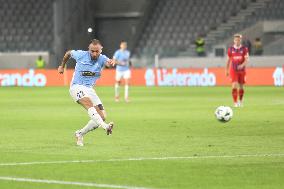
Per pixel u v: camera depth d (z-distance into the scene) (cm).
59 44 15025
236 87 7731
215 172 3105
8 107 7925
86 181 2870
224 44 14338
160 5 15912
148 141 4394
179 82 13488
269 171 3125
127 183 2820
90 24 15875
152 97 9838
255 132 4934
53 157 3619
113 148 4022
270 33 14062
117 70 9050
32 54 15062
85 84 4169
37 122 5897
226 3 15275
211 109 7325
